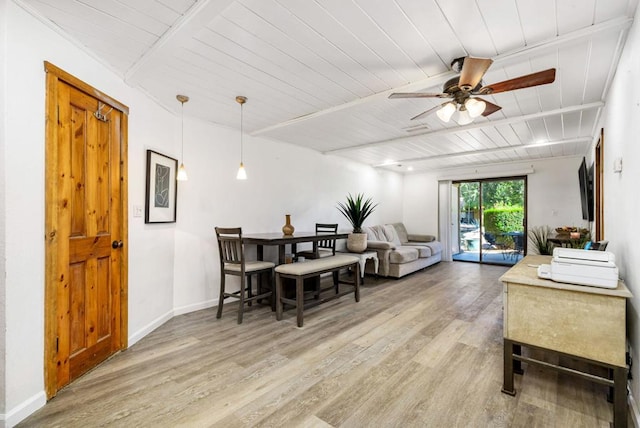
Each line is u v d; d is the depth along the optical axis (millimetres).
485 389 1908
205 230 3602
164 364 2223
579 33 1854
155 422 1594
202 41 1997
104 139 2271
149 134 2848
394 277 5242
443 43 2010
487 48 2061
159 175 2961
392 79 2561
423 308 3553
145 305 2773
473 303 3754
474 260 6965
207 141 3645
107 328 2303
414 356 2348
